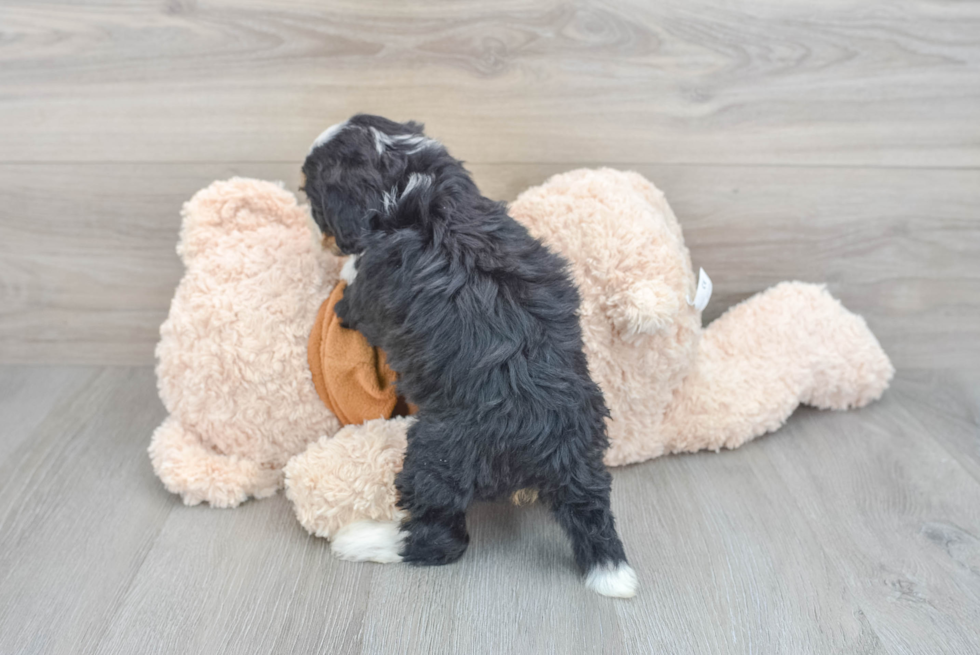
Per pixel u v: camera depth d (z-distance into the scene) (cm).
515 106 110
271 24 104
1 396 116
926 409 119
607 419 97
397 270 76
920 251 121
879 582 83
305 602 79
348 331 89
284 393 92
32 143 110
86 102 108
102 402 116
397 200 79
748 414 105
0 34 103
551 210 97
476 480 76
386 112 110
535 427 74
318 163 82
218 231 97
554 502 79
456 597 79
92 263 119
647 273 92
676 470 102
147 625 76
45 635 74
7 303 121
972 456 107
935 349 128
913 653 74
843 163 115
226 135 111
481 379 74
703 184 116
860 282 124
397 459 85
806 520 93
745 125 112
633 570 81
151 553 85
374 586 81
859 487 99
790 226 119
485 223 80
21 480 97
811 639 76
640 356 95
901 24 107
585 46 106
